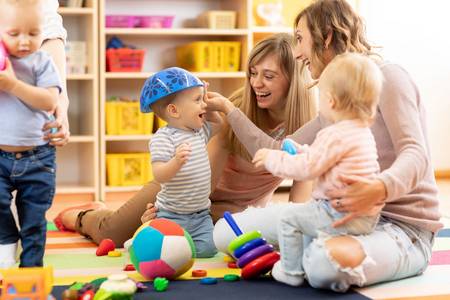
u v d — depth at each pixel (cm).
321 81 182
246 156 248
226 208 260
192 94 228
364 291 185
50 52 225
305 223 186
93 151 407
